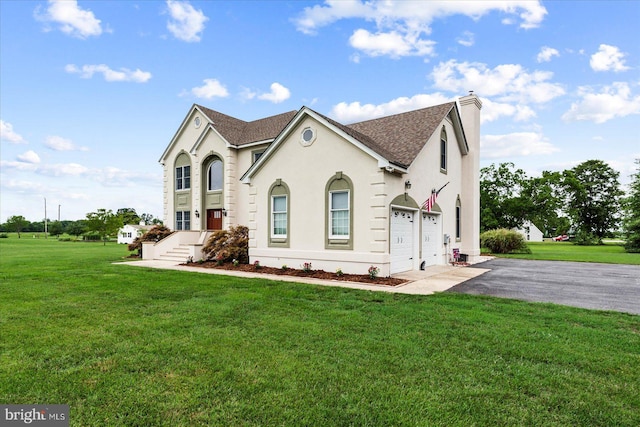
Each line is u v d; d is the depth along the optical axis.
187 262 16.41
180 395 3.55
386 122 16.88
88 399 3.47
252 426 3.04
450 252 17.56
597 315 6.96
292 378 3.97
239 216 20.23
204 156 21.19
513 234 26.72
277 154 14.08
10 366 4.23
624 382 4.02
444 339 5.37
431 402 3.49
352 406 3.39
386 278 11.19
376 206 11.52
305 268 12.57
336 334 5.56
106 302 7.82
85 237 56.19
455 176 18.41
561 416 3.30
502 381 3.99
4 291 9.07
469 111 19.64
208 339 5.26
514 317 6.73
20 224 77.81
